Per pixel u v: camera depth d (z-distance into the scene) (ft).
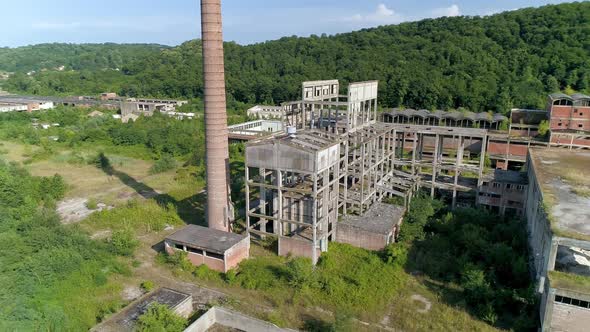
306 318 103.96
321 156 126.93
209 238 132.87
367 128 171.32
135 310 100.78
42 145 304.30
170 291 109.81
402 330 99.35
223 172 147.54
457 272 122.83
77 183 224.33
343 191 164.25
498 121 280.31
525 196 161.27
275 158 130.52
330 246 141.49
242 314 99.30
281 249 135.95
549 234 95.71
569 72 348.38
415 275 123.34
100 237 152.56
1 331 86.58
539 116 261.24
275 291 116.06
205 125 144.15
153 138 305.73
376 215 153.69
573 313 87.20
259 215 139.23
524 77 360.69
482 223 153.17
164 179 232.94
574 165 150.61
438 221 156.25
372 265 128.57
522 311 101.14
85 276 119.96
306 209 142.10
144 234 156.66
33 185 195.62
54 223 147.64
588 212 105.60
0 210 147.33
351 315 103.96
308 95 176.86
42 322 94.94
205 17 134.31
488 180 169.07
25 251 123.44
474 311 105.40
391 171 188.03
